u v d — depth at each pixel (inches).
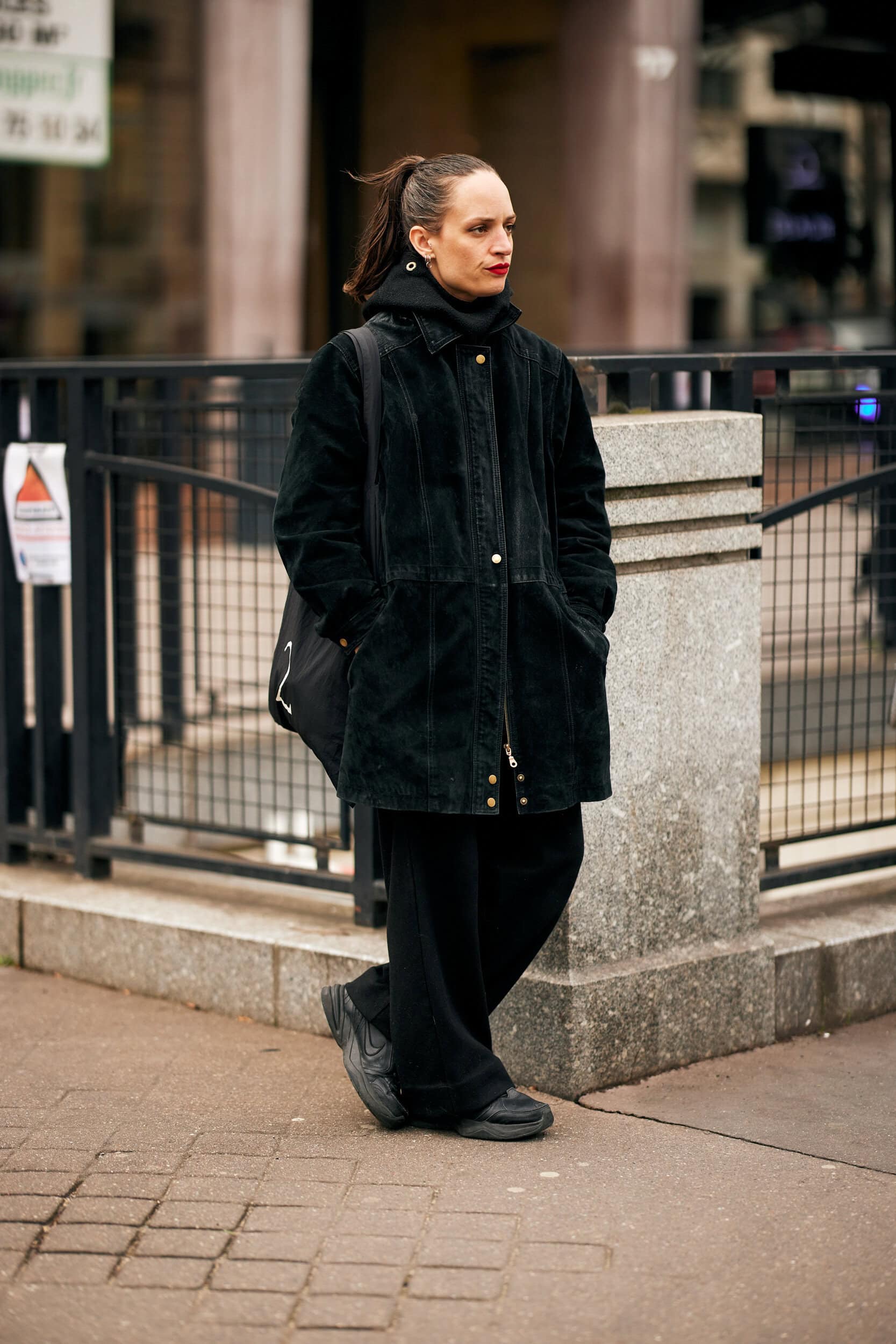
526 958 160.2
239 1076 178.5
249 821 248.4
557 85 605.0
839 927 205.2
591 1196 146.3
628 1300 127.1
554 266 619.2
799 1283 130.3
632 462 170.9
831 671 234.1
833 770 223.6
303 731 152.6
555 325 620.4
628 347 602.5
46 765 234.1
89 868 227.5
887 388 226.5
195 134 509.4
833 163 700.7
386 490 146.3
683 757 181.2
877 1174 152.6
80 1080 177.0
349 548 146.1
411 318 148.9
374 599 145.8
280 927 202.5
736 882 188.7
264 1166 152.8
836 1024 199.8
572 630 150.1
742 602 186.2
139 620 252.5
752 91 684.1
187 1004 204.2
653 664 177.2
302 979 193.5
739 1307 126.3
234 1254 134.6
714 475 179.8
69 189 509.7
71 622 225.8
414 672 145.6
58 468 222.5
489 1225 139.8
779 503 203.9
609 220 599.5
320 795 246.4
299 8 511.5
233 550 227.6
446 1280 130.1
